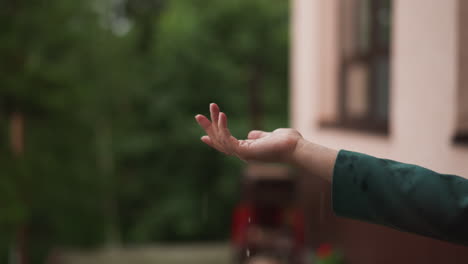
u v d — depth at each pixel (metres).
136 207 19.92
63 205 11.66
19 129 9.02
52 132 10.37
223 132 1.18
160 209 19.06
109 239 16.23
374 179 1.06
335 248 4.80
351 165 1.09
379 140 3.76
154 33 21.81
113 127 18.03
